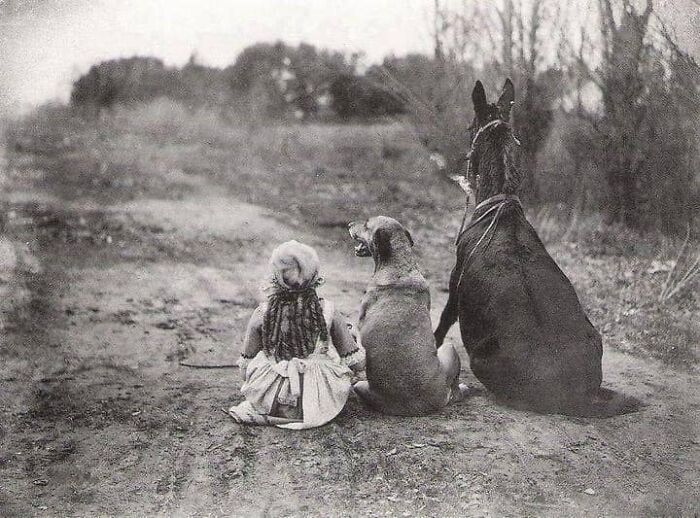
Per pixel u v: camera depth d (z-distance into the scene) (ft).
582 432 10.12
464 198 18.76
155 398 10.81
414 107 17.98
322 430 10.19
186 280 14.57
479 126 12.34
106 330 12.44
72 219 16.12
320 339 10.50
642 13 13.17
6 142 15.37
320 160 19.97
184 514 8.31
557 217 14.28
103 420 10.18
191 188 19.20
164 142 19.07
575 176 14.16
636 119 13.33
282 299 10.49
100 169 17.57
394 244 10.96
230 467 9.23
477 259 11.36
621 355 11.84
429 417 10.66
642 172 13.44
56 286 13.52
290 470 9.23
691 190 12.91
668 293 12.76
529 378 10.61
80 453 9.52
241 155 20.57
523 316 10.67
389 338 10.55
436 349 10.80
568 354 10.54
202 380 11.45
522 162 14.20
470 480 9.02
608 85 13.52
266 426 10.30
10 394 10.70
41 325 12.39
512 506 8.55
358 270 16.46
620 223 13.67
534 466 9.29
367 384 11.12
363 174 19.99
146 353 12.14
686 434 9.80
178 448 9.64
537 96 14.33
